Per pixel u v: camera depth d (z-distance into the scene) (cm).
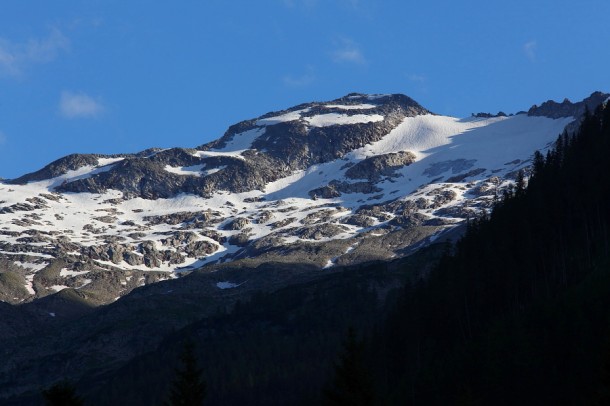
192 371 14175
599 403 12469
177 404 13900
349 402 12850
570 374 18950
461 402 16500
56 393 12069
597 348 18838
